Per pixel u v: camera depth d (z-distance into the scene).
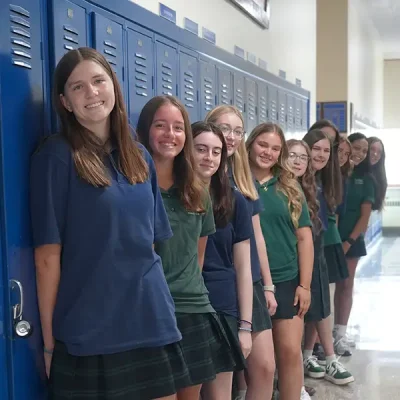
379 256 8.30
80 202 1.49
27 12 1.54
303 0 5.23
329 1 7.36
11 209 1.47
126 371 1.54
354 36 8.02
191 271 1.89
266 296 2.49
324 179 3.42
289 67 4.80
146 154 1.69
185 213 1.86
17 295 1.49
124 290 1.53
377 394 3.35
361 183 4.18
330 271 3.63
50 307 1.55
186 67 2.68
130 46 2.14
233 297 2.14
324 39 7.42
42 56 1.62
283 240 2.63
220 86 3.14
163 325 1.59
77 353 1.49
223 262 2.15
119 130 1.57
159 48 2.39
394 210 10.79
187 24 2.78
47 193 1.49
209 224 1.98
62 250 1.54
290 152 2.94
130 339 1.54
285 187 2.66
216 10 3.19
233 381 2.81
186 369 1.71
